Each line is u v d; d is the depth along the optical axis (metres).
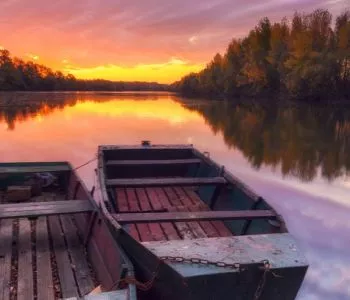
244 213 5.47
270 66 71.19
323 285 7.09
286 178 16.81
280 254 4.26
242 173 17.77
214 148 24.11
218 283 4.02
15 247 6.11
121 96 113.94
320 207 12.55
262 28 74.06
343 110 53.28
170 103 72.44
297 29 67.06
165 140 26.17
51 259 5.78
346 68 57.19
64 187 9.10
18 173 8.77
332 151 23.66
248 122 38.66
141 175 10.38
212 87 101.81
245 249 4.34
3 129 30.22
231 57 86.12
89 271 5.46
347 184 15.78
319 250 8.84
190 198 8.62
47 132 28.75
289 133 31.34
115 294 3.86
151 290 4.56
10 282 5.09
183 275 3.87
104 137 26.53
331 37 61.59
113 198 7.74
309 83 59.03
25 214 5.96
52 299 4.73
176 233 6.41
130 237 4.65
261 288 4.12
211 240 4.55
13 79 124.06
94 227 6.02
